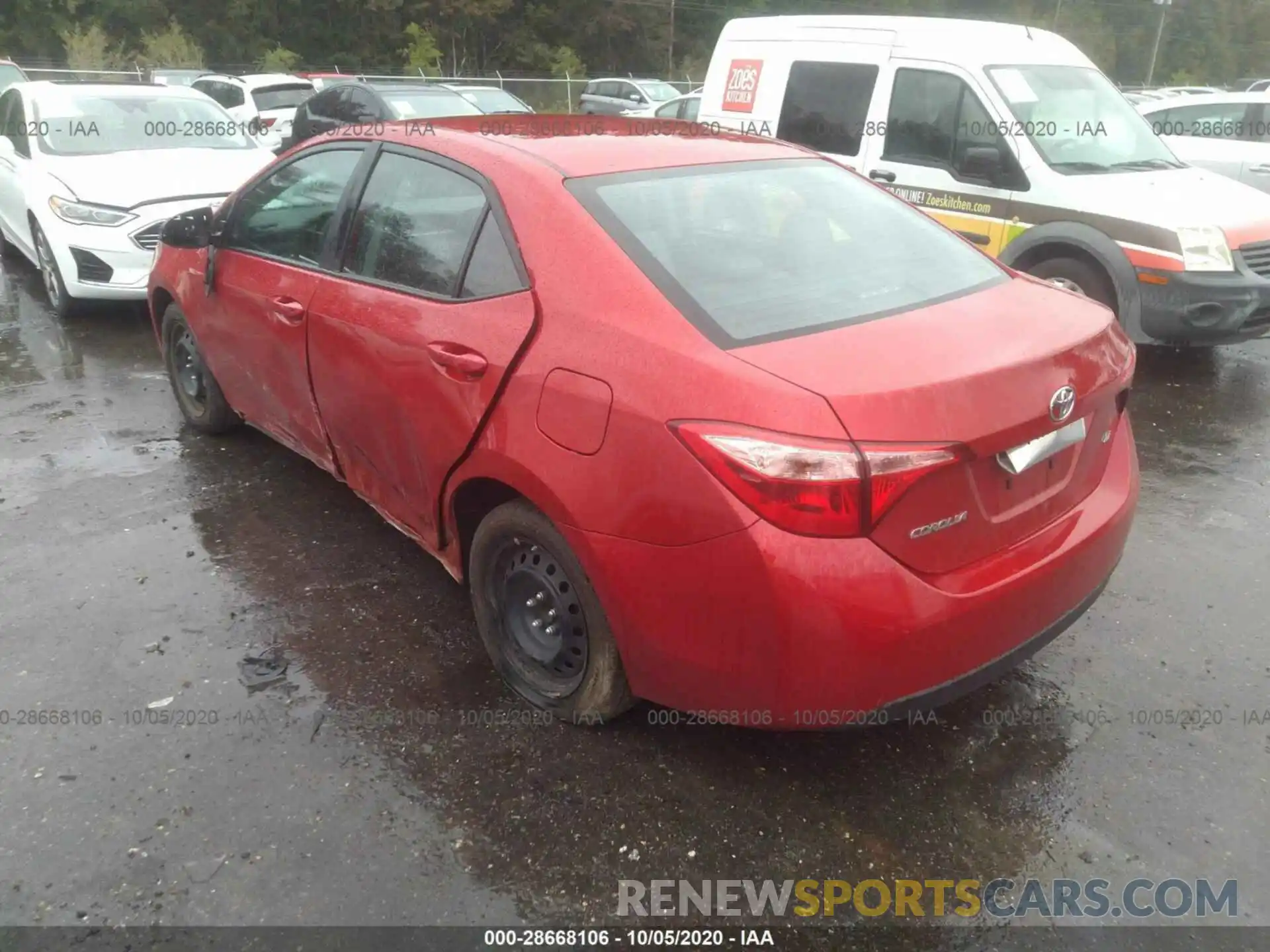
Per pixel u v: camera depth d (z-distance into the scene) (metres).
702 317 2.52
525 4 47.44
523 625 3.03
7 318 7.55
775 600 2.24
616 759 2.84
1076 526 2.71
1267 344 7.28
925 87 6.85
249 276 4.05
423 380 3.04
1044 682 3.21
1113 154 6.66
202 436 5.16
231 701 3.08
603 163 3.06
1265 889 2.44
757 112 7.84
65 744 2.88
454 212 3.12
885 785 2.76
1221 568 3.94
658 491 2.37
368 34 42.75
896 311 2.70
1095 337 2.69
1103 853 2.54
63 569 3.84
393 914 2.35
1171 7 67.94
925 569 2.34
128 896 2.39
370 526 4.22
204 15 38.31
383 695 3.12
